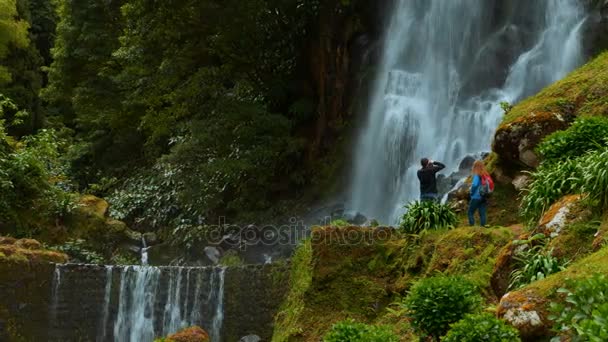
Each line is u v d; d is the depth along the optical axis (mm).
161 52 20938
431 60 19750
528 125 11242
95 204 18344
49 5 38219
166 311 13133
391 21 21688
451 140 17391
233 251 18344
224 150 20391
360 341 6605
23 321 12398
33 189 16875
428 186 11234
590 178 7746
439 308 6664
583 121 9469
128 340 13109
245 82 21344
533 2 18109
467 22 19234
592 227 7328
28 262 12695
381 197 18594
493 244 8922
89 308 13023
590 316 4645
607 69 11672
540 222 8062
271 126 20141
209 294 12938
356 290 10164
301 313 10156
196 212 20266
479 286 8312
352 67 21906
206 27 20297
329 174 20172
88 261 16438
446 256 9312
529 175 11188
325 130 21062
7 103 20516
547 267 7125
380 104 19984
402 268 10094
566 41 16750
